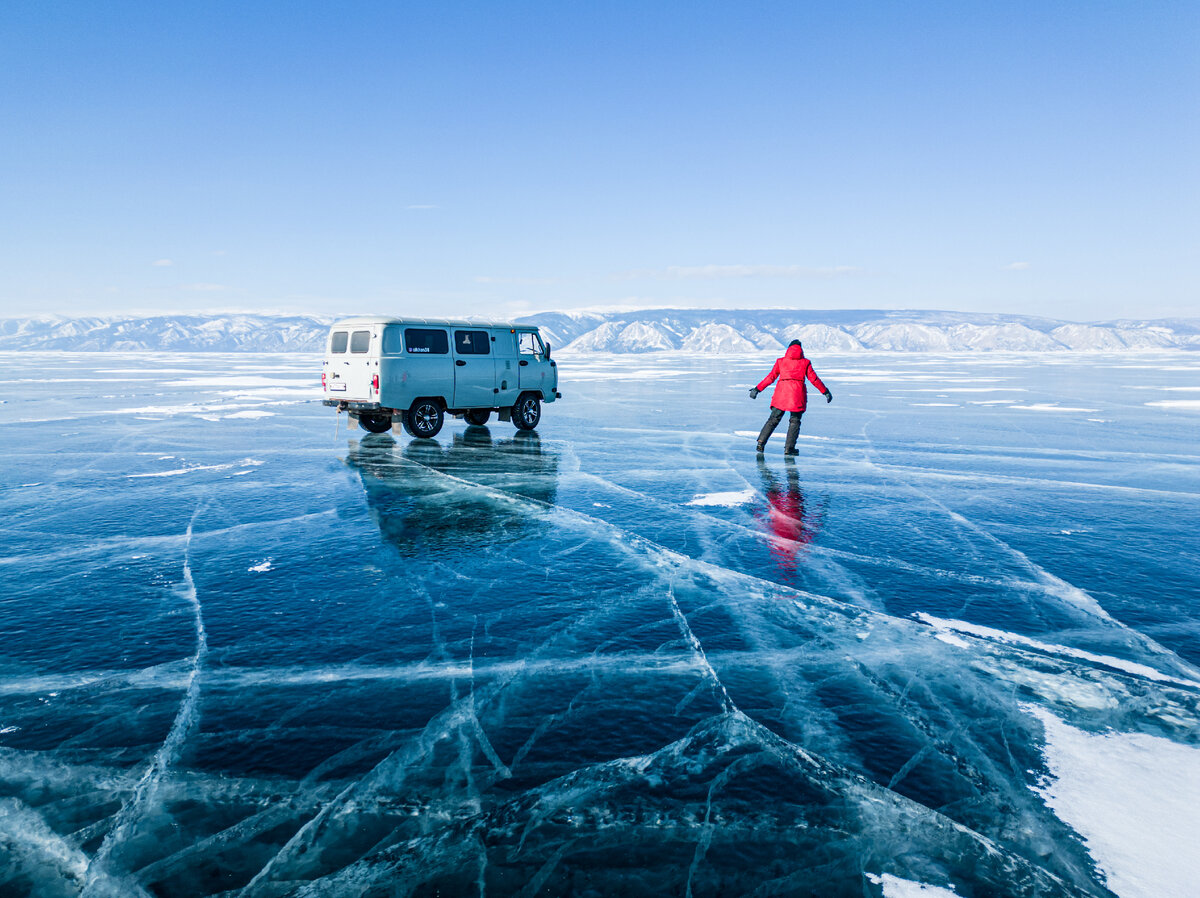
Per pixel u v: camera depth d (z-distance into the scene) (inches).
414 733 124.2
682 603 188.9
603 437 554.3
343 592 196.9
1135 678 145.8
